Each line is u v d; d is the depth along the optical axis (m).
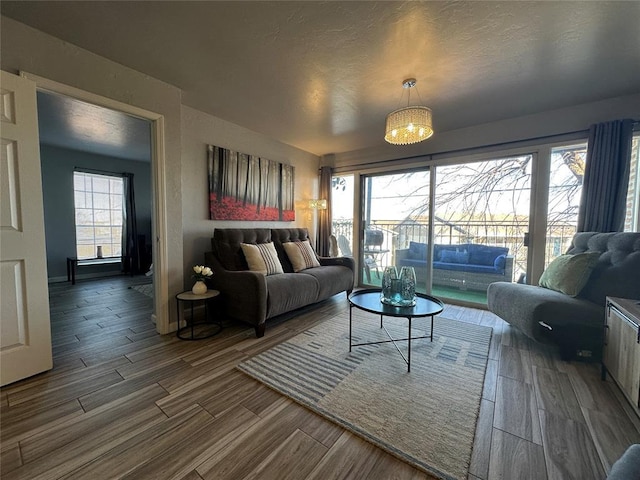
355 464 1.15
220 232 3.00
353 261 3.87
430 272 3.81
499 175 3.62
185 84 2.42
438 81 2.34
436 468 1.12
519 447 1.23
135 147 4.55
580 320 1.99
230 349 2.19
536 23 1.65
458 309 3.33
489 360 2.04
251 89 2.51
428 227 3.80
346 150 4.48
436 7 1.54
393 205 4.23
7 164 1.63
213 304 2.87
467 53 1.95
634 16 1.57
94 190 5.16
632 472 0.65
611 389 1.67
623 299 1.77
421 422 1.38
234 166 3.38
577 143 2.79
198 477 1.08
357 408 1.49
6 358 1.65
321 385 1.69
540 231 3.02
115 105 2.09
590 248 2.42
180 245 2.59
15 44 1.67
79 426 1.34
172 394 1.60
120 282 4.67
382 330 2.60
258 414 1.45
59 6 1.54
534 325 2.08
